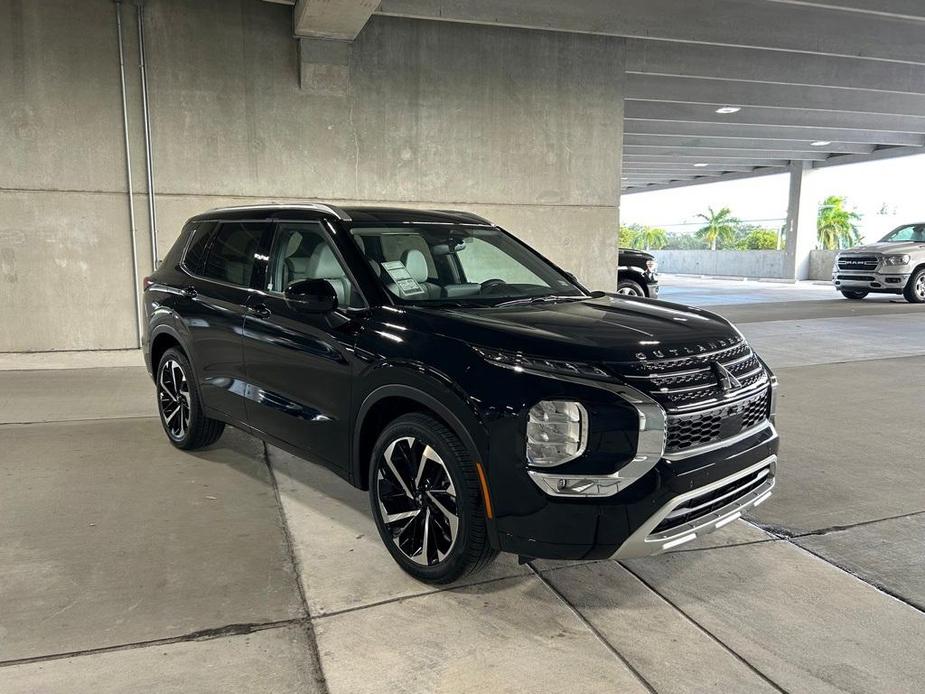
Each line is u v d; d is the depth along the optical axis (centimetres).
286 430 395
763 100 1552
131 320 868
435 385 299
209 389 461
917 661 264
